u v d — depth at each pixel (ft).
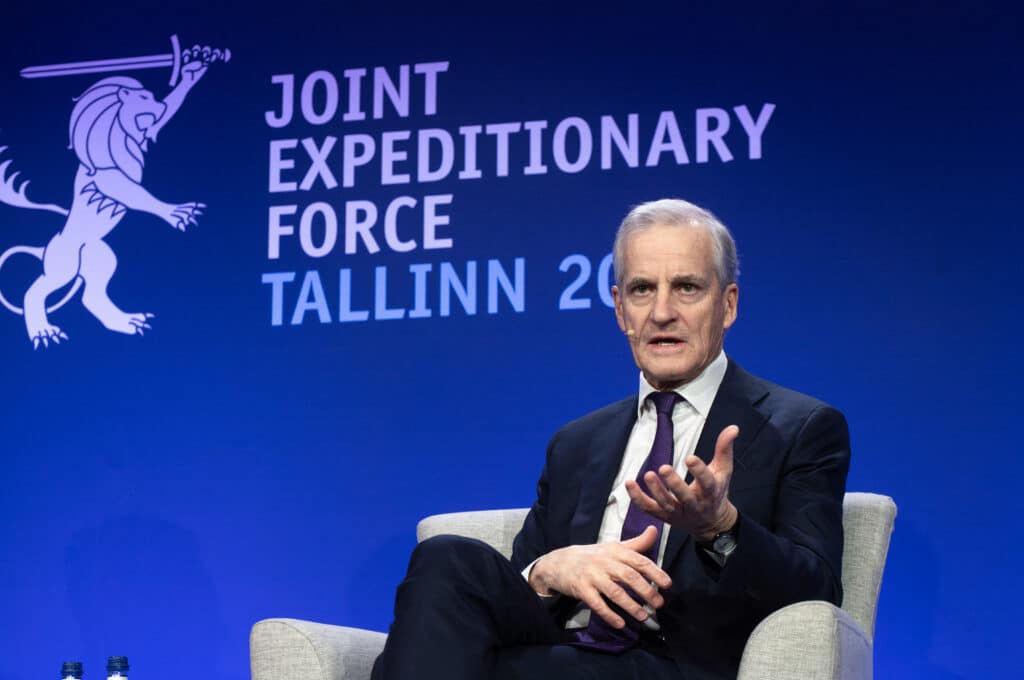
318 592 39.99
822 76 39.24
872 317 37.73
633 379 39.22
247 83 43.34
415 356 40.68
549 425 39.55
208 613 40.32
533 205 40.73
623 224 26.37
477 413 40.04
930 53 38.55
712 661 23.07
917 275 37.63
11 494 41.86
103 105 43.98
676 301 25.44
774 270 38.60
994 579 35.83
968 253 37.40
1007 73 37.91
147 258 42.80
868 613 25.38
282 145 42.73
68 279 43.09
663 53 40.55
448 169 41.47
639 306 25.67
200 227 42.68
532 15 41.73
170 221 42.88
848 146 38.73
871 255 38.04
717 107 39.88
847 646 20.57
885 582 36.45
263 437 41.09
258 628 23.57
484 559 21.85
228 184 42.83
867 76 38.93
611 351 39.50
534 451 39.52
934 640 35.91
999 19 38.22
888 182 38.27
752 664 20.34
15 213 43.73
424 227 41.32
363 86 42.57
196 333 42.06
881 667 36.04
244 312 41.91
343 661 23.48
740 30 40.06
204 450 41.29
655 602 21.91
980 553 36.01
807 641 20.13
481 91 41.70
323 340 41.32
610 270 39.91
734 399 25.50
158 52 44.09
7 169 44.06
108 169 43.55
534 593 22.61
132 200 43.24
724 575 21.53
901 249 37.86
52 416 42.27
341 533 40.19
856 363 37.65
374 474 40.32
